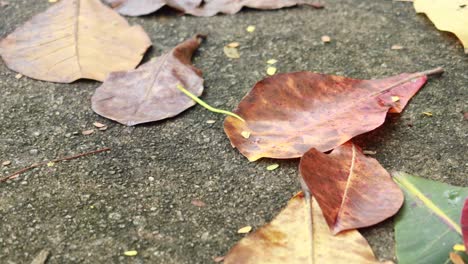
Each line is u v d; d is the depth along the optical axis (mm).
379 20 872
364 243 643
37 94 785
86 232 663
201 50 836
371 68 808
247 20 879
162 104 765
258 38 852
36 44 829
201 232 664
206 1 901
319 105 738
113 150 729
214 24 874
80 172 709
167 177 705
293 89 745
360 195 667
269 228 649
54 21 851
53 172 709
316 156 679
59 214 676
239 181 702
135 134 744
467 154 718
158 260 645
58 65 806
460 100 767
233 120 734
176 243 656
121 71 794
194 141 736
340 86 751
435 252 636
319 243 641
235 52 833
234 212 678
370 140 732
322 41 844
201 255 648
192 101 768
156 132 745
